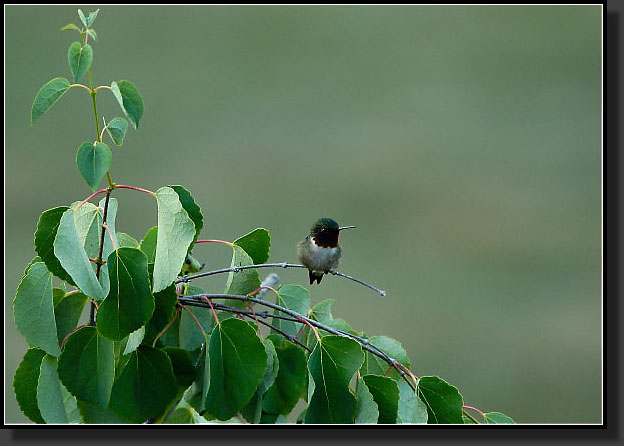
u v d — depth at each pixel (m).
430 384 8.73
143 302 8.67
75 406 8.72
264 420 8.76
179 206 8.67
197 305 8.77
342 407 8.70
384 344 8.82
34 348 8.73
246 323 8.70
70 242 8.66
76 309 8.74
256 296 8.82
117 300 8.67
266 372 8.73
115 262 8.67
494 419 8.76
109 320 8.66
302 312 8.84
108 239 8.72
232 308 8.77
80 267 8.66
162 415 8.75
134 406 8.71
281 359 8.75
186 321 8.77
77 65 8.63
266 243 8.82
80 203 8.70
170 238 8.68
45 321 8.71
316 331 8.73
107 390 8.69
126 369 8.72
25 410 8.73
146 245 8.77
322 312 8.84
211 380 8.70
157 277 8.69
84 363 8.70
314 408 8.70
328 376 8.70
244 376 8.70
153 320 8.74
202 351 8.76
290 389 8.75
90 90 8.64
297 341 8.77
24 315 8.70
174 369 8.74
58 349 8.70
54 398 8.72
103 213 8.72
